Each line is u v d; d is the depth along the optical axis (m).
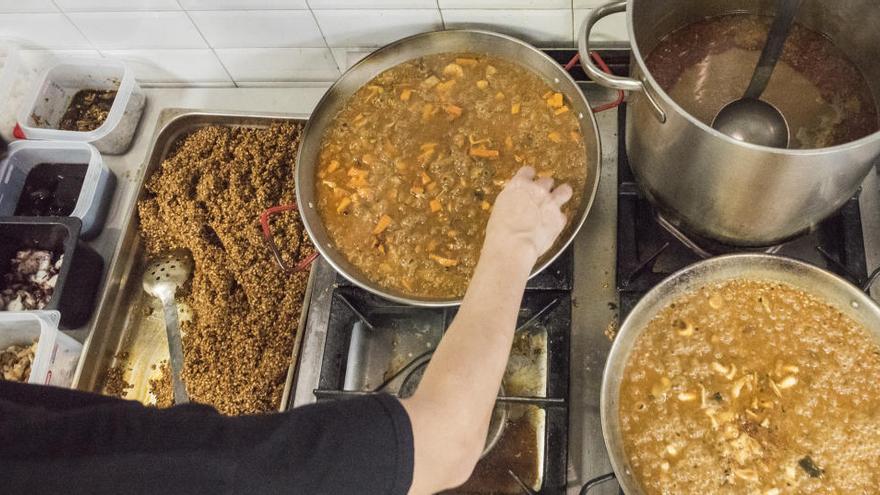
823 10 0.96
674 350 0.91
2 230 1.30
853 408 0.85
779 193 0.82
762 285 0.92
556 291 1.04
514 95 1.17
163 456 0.50
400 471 0.55
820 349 0.88
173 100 1.51
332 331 1.08
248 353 1.18
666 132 0.83
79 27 1.36
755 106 0.89
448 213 1.10
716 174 0.83
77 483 0.48
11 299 1.29
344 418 0.55
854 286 0.86
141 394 1.24
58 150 1.39
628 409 0.89
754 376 0.88
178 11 1.28
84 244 1.29
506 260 0.76
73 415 0.51
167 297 1.30
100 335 1.27
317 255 1.11
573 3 1.13
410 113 1.19
